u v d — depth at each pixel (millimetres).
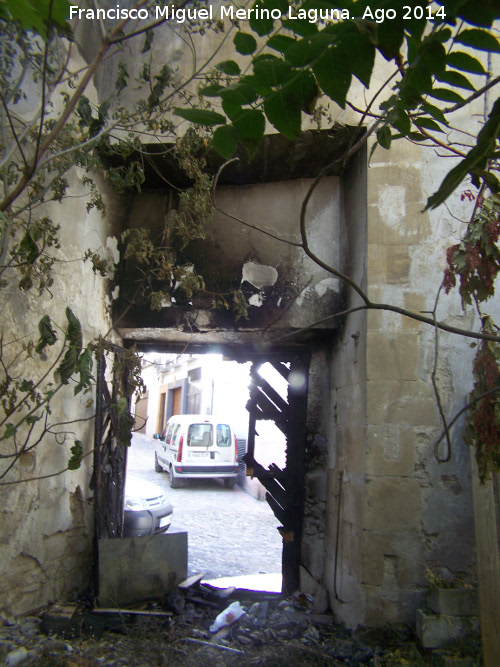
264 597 4523
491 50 1005
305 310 4547
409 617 3385
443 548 3445
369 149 3941
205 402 16422
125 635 3557
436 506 3490
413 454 3551
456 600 3213
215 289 4664
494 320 3654
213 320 4617
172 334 4832
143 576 4055
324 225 4672
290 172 4660
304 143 4203
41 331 2393
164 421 21578
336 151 4289
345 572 3896
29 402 3371
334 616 4066
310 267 4617
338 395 4457
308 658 3293
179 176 4664
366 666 3121
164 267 3691
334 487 4367
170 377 21469
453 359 3635
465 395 3584
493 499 3045
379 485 3529
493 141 1039
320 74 1026
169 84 3430
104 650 3287
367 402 3619
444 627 3170
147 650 3330
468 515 3473
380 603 3410
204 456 11828
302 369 4895
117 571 3928
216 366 15656
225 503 10227
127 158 4367
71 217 3922
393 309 1719
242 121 1201
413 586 3420
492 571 2996
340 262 4574
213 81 3391
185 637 3568
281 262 4664
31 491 3434
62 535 3818
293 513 4648
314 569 4520
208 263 4723
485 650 2928
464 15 945
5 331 3186
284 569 4594
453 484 3508
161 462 13344
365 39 974
